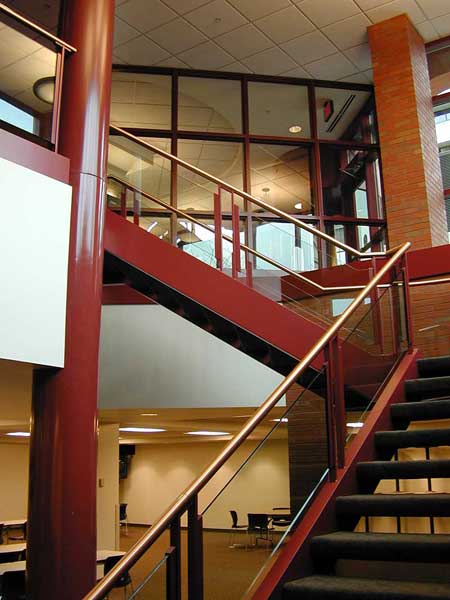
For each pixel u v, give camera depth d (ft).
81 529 14.08
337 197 33.53
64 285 14.92
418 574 9.82
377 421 12.71
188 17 29.48
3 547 31.35
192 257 18.80
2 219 13.75
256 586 8.84
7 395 21.81
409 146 29.43
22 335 13.70
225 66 33.53
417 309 21.93
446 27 31.32
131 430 45.80
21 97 15.56
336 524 10.59
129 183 21.65
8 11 15.39
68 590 13.67
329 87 35.04
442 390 13.85
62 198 15.28
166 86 33.73
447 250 25.07
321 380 12.01
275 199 33.24
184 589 8.11
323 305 20.45
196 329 25.79
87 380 14.87
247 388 25.29
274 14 29.40
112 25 17.57
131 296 25.85
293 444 13.79
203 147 33.47
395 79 30.22
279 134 34.01
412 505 10.00
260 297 18.72
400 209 29.12
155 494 63.26
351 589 8.43
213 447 60.03
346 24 30.53
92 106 16.42
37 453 14.49
